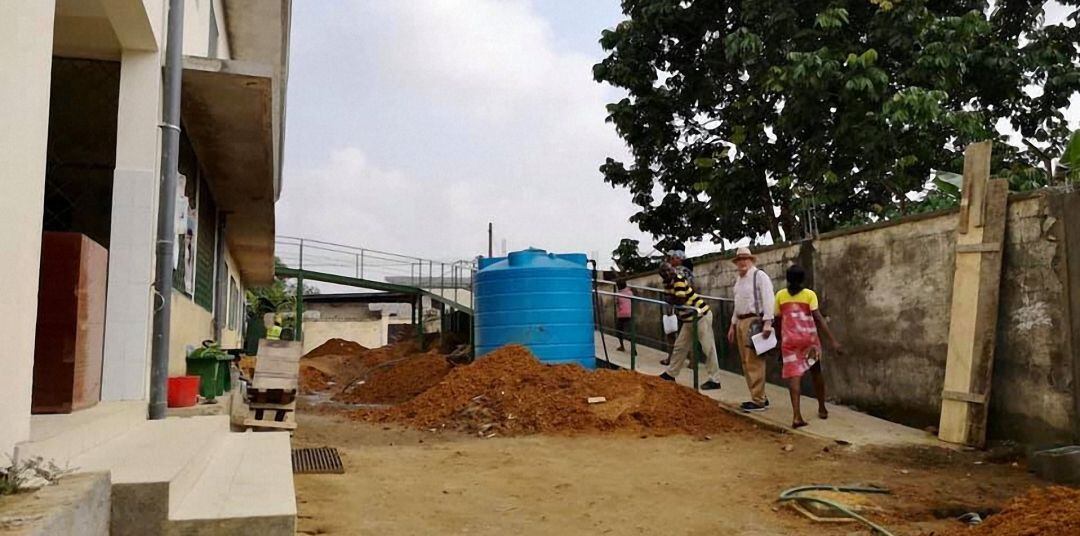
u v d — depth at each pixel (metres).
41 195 3.38
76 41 5.99
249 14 12.47
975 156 7.92
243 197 11.87
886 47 13.76
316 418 10.77
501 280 11.73
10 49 2.98
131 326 5.81
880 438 7.88
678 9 15.95
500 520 5.06
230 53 13.73
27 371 3.24
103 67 6.51
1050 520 4.00
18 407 3.13
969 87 13.46
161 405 5.88
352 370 21.70
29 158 3.22
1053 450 6.37
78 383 4.62
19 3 3.06
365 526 4.80
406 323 44.31
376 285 28.00
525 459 7.20
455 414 9.66
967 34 12.73
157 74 6.15
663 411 9.10
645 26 16.20
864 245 9.63
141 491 3.28
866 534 4.81
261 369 8.14
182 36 6.41
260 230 14.96
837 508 5.26
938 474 6.52
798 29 14.22
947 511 5.36
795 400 8.41
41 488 2.81
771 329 8.91
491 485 6.07
